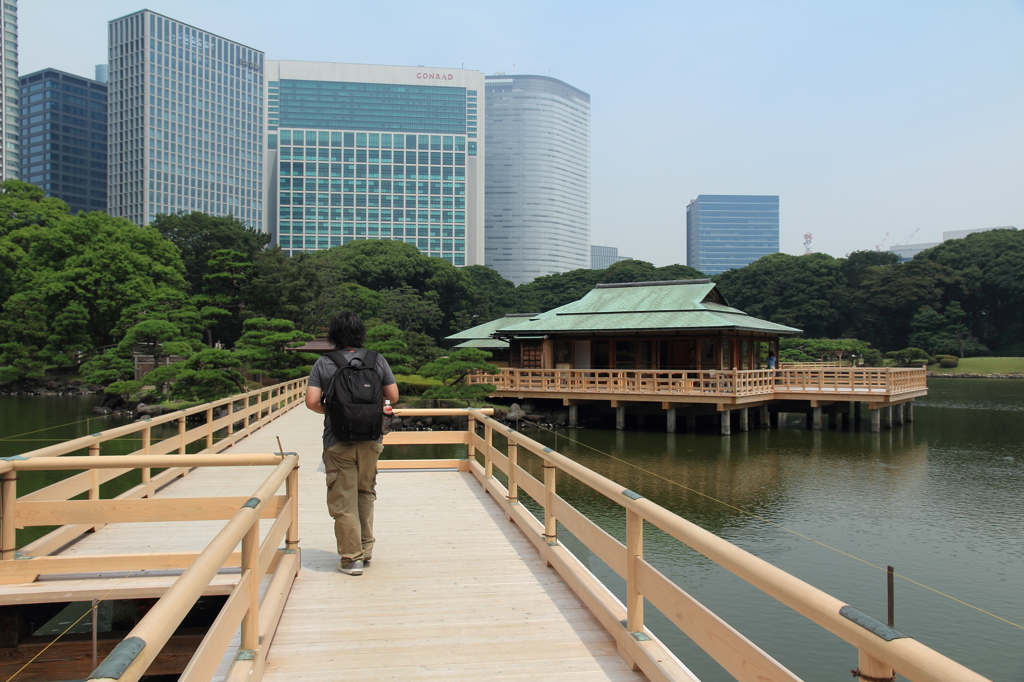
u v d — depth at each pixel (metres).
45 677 5.32
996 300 70.00
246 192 122.56
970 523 12.26
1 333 40.34
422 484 8.48
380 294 61.28
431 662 3.53
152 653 1.72
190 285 50.97
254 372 28.12
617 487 3.61
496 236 182.50
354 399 4.61
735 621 7.88
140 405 29.64
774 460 18.81
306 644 3.74
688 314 26.94
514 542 5.85
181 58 111.81
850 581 9.09
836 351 55.78
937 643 7.24
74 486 5.83
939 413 31.14
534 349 28.95
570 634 3.90
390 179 133.12
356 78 132.62
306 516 6.97
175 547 5.79
